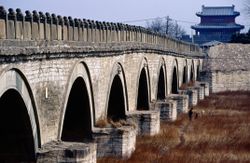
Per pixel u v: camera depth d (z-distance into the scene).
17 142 31.30
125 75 53.62
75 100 41.72
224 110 87.56
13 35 26.95
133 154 48.09
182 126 69.12
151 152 50.16
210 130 65.00
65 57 34.72
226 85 126.62
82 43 38.25
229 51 133.88
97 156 44.72
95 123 44.00
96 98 43.62
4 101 29.58
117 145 44.91
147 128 57.38
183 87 99.88
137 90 60.03
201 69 132.88
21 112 30.03
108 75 46.91
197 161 47.78
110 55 46.62
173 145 54.66
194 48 119.69
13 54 26.22
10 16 26.73
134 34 57.28
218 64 132.50
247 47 134.38
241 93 121.31
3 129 30.98
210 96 114.56
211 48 135.38
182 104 82.50
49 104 32.94
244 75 128.12
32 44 29.12
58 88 34.16
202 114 81.75
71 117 42.50
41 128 32.06
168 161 47.19
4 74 26.14
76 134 42.75
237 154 51.28
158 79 73.44
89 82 41.34
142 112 57.34
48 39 31.69
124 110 54.72
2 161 31.55
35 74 30.25
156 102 70.88
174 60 88.81
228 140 57.88
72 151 32.56
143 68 62.69
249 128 66.62
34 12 29.92
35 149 31.50
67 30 35.12
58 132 34.91
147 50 63.22
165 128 64.31
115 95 53.53
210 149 53.25
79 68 38.28
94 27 41.69
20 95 28.69
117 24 49.62
